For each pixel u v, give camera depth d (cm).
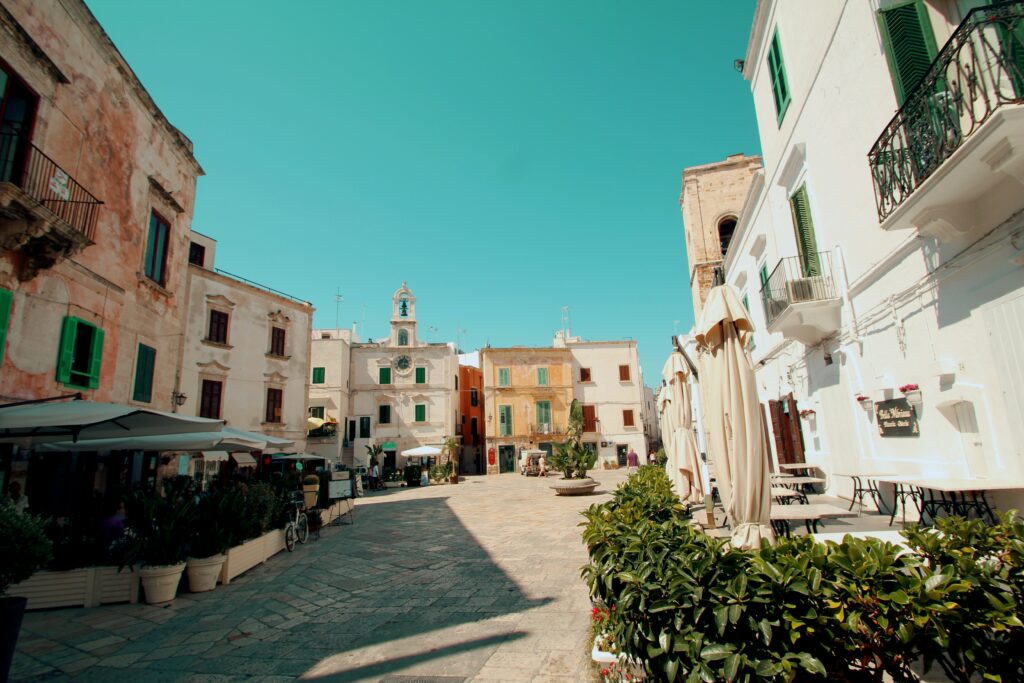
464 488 2866
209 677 489
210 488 1230
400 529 1419
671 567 327
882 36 666
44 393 936
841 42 859
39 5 951
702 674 278
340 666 500
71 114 1027
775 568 292
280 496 1206
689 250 2312
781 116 1154
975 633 274
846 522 776
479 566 899
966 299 620
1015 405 552
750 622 278
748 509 465
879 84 750
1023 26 476
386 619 641
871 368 871
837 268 948
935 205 577
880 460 865
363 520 1656
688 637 293
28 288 908
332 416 3831
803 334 1070
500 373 4581
